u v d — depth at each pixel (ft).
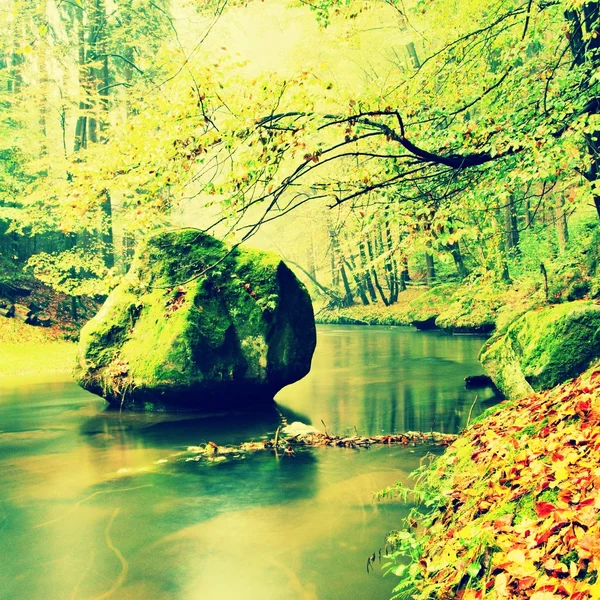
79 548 14.23
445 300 96.17
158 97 16.05
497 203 19.48
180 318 32.81
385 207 18.69
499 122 19.04
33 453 24.08
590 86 19.51
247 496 17.81
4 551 14.12
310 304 36.96
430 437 24.71
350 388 40.42
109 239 75.77
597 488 9.16
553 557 8.23
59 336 67.56
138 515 16.42
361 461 21.35
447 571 10.23
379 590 11.62
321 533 14.64
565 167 16.85
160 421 30.81
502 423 17.03
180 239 35.24
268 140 14.57
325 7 17.87
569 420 12.89
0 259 74.38
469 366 49.75
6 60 87.45
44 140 68.03
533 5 21.38
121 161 16.24
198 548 14.05
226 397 33.86
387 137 16.71
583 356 24.00
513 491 11.18
